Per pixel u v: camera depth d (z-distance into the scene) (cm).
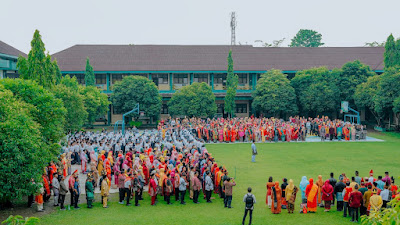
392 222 668
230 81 5719
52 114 1972
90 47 6475
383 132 4731
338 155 3097
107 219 1602
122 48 6538
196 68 6144
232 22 7656
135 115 5519
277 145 3684
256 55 6594
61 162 2230
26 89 1931
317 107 5369
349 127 4009
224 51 6675
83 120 4016
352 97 5234
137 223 1549
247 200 1500
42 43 3000
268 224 1532
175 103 5378
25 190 1523
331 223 1537
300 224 1529
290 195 1669
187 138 3194
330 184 1736
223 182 1780
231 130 3916
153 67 6106
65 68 5897
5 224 1504
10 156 1486
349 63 5406
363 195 1580
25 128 1557
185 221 1575
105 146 2627
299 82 5609
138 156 2333
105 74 6156
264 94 5466
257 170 2534
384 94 4491
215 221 1574
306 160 2883
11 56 4434
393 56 5056
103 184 1781
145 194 2039
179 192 2036
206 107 5294
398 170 2522
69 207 1756
